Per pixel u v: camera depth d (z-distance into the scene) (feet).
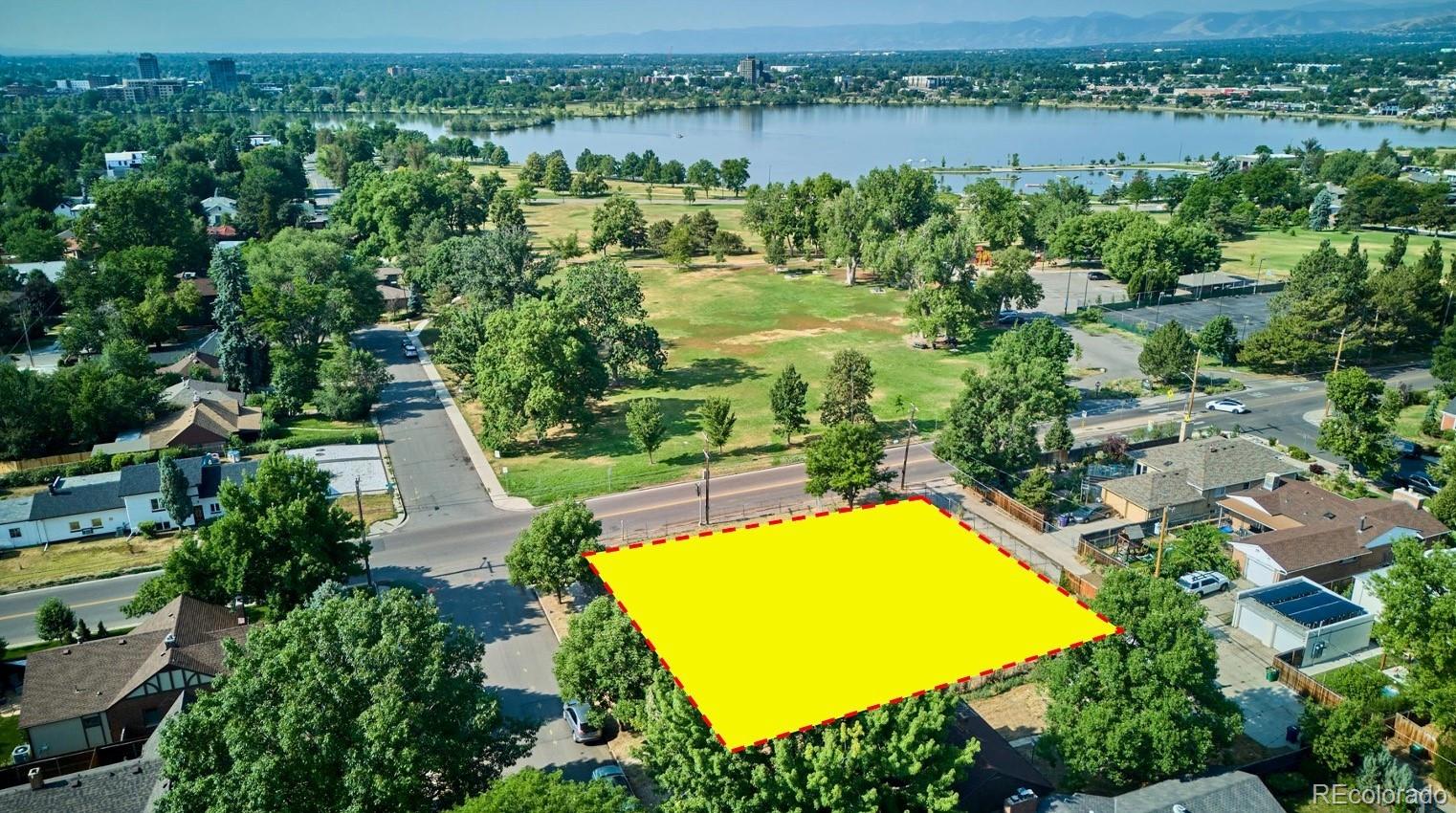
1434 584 147.64
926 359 371.15
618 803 105.70
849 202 504.02
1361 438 246.88
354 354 313.73
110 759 154.10
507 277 369.91
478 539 227.81
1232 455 247.09
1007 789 130.72
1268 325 370.32
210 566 179.93
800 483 258.37
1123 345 381.40
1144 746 132.67
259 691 115.24
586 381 295.89
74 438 278.87
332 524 185.37
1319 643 175.32
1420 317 352.69
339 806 108.27
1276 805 127.03
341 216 605.73
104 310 364.79
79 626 182.50
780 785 110.11
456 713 121.29
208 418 279.90
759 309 453.99
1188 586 199.93
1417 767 148.87
